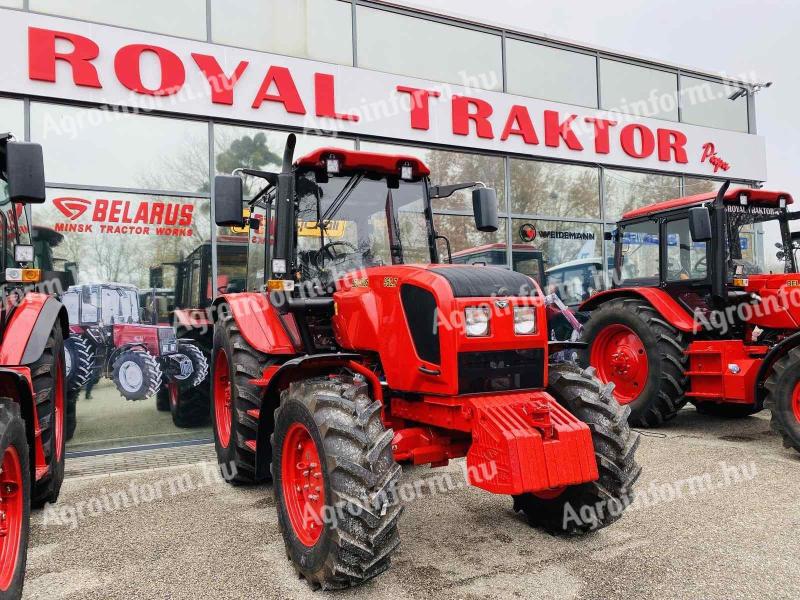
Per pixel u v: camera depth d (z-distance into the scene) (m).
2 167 3.77
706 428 6.48
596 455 3.29
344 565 2.71
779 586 2.89
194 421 6.55
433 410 3.34
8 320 3.72
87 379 6.16
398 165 4.19
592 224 9.49
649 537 3.51
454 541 3.51
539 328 3.35
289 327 4.45
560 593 2.86
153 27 6.43
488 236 8.56
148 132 6.40
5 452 2.74
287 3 7.18
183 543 3.60
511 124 8.59
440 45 8.34
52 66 5.81
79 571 3.23
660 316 6.41
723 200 6.04
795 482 4.50
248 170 4.01
